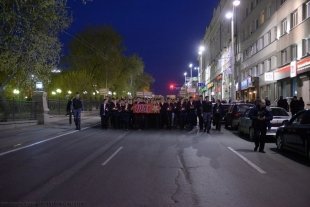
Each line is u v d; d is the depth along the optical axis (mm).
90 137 20703
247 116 20844
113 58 63094
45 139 19578
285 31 40344
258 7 51344
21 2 21984
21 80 25641
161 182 9695
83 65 61031
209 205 7672
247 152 15156
